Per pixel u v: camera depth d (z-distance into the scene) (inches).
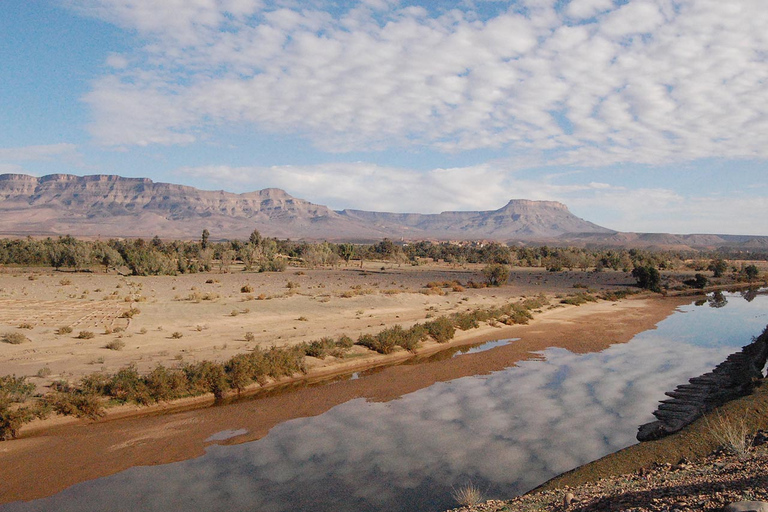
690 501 307.9
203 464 564.1
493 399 820.0
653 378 938.1
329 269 4355.3
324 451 603.2
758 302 2378.2
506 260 5664.4
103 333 1166.3
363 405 791.7
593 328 1546.5
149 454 589.3
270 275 3405.5
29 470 538.3
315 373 983.6
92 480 520.7
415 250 7844.5
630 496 355.6
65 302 1729.8
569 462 565.6
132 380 768.3
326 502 477.4
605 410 751.7
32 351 963.3
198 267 3779.5
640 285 3006.9
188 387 807.7
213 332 1254.9
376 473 540.7
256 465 562.3
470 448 610.2
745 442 487.2
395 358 1131.3
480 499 468.4
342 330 1338.6
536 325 1596.9
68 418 674.8
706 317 1829.5
